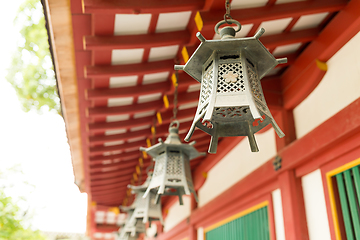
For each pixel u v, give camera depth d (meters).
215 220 5.19
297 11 2.53
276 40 2.93
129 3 2.21
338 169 2.77
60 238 14.05
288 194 3.26
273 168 3.55
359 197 2.52
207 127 1.62
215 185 5.37
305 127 3.31
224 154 5.08
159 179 2.23
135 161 5.68
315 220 3.03
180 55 3.02
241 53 1.47
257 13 2.49
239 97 1.36
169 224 7.83
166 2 2.28
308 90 3.22
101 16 2.37
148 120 4.21
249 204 4.18
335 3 2.59
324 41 2.92
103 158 5.19
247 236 4.11
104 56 2.82
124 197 7.91
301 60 3.29
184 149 2.35
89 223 10.02
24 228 5.24
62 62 2.85
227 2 1.62
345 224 2.64
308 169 3.14
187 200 6.67
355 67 2.69
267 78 3.70
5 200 4.94
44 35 7.56
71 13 2.34
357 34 2.70
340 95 2.83
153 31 2.66
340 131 2.64
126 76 3.13
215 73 1.44
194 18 2.54
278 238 3.48
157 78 3.43
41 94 8.43
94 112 3.66
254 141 1.60
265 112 1.39
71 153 4.97
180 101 3.67
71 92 3.37
